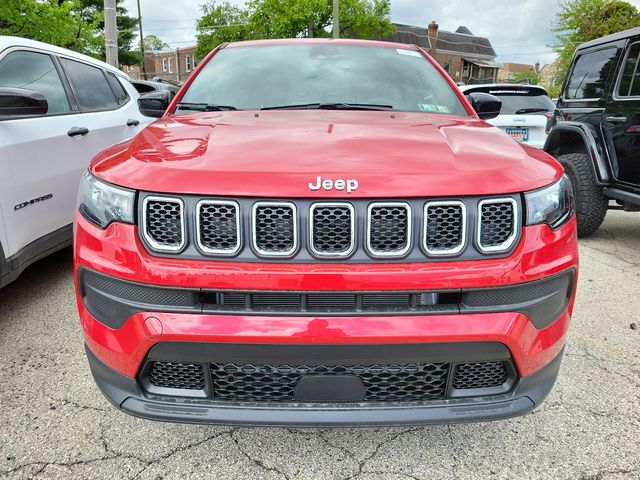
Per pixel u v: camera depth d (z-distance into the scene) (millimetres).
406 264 1496
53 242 3307
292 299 1499
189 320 1495
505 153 1769
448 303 1534
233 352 1503
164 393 1607
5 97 2801
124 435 2045
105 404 2248
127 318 1556
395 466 1896
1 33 13047
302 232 1480
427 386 1604
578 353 2783
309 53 2910
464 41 58875
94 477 1816
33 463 1879
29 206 3029
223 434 2062
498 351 1549
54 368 2539
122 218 1562
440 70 2904
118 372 1612
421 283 1481
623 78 4445
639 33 4309
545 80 53438
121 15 34719
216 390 1595
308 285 1466
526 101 6836
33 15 13109
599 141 4672
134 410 1597
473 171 1582
